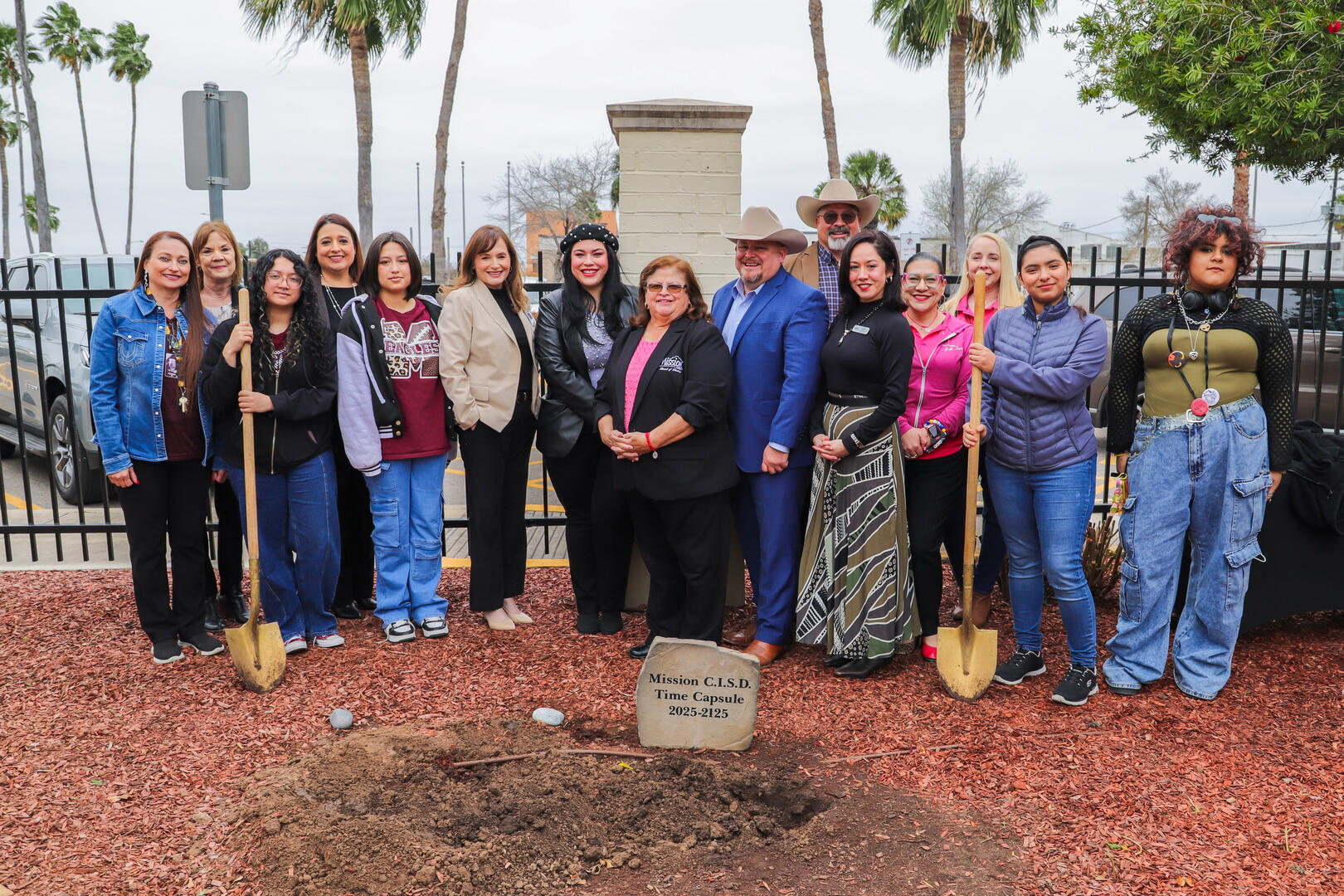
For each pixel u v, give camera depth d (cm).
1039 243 387
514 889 268
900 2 2088
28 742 359
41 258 851
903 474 416
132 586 558
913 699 398
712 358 408
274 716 383
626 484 427
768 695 405
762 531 440
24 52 3041
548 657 450
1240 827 297
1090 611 392
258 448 421
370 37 2056
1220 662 397
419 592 480
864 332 405
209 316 439
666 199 584
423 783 328
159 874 276
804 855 283
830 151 2088
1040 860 280
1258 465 385
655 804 312
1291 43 533
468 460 470
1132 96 666
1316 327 821
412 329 460
